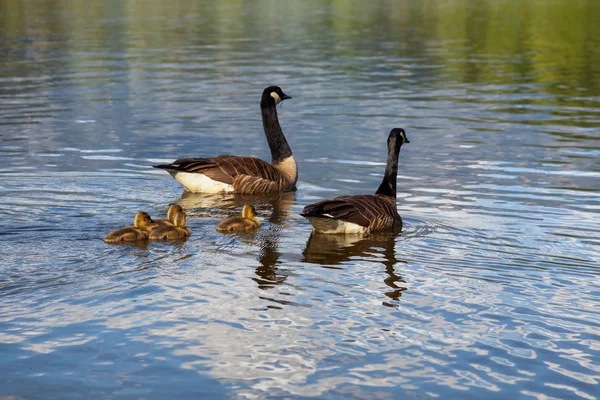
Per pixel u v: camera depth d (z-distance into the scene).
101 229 13.91
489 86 32.56
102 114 26.30
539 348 9.17
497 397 8.02
